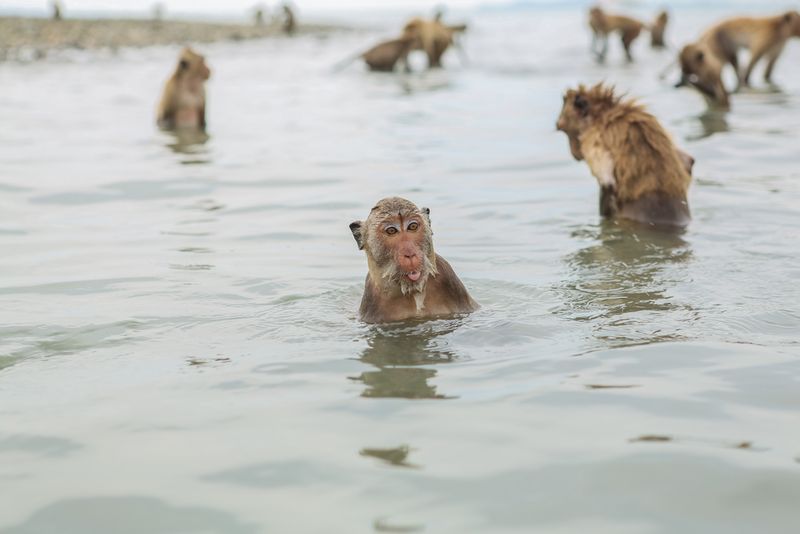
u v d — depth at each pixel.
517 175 12.97
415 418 5.02
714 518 3.88
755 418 4.89
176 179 12.93
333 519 3.95
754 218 10.09
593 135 10.62
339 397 5.37
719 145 14.85
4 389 5.68
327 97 23.97
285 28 63.91
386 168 13.60
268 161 14.32
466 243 9.35
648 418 4.93
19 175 13.20
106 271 8.51
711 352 5.95
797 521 3.84
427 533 3.81
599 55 35.75
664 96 22.20
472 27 92.00
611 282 7.77
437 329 6.62
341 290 7.78
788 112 18.59
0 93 24.52
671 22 84.88
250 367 5.95
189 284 8.03
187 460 4.59
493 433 4.79
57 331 6.80
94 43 45.53
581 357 5.94
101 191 12.18
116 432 4.96
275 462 4.53
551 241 9.38
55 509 4.15
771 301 7.08
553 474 4.30
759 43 23.91
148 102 22.62
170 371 5.93
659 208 10.08
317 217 10.66
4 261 8.92
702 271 8.03
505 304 7.22
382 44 32.50
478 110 20.41
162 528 3.95
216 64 36.03
